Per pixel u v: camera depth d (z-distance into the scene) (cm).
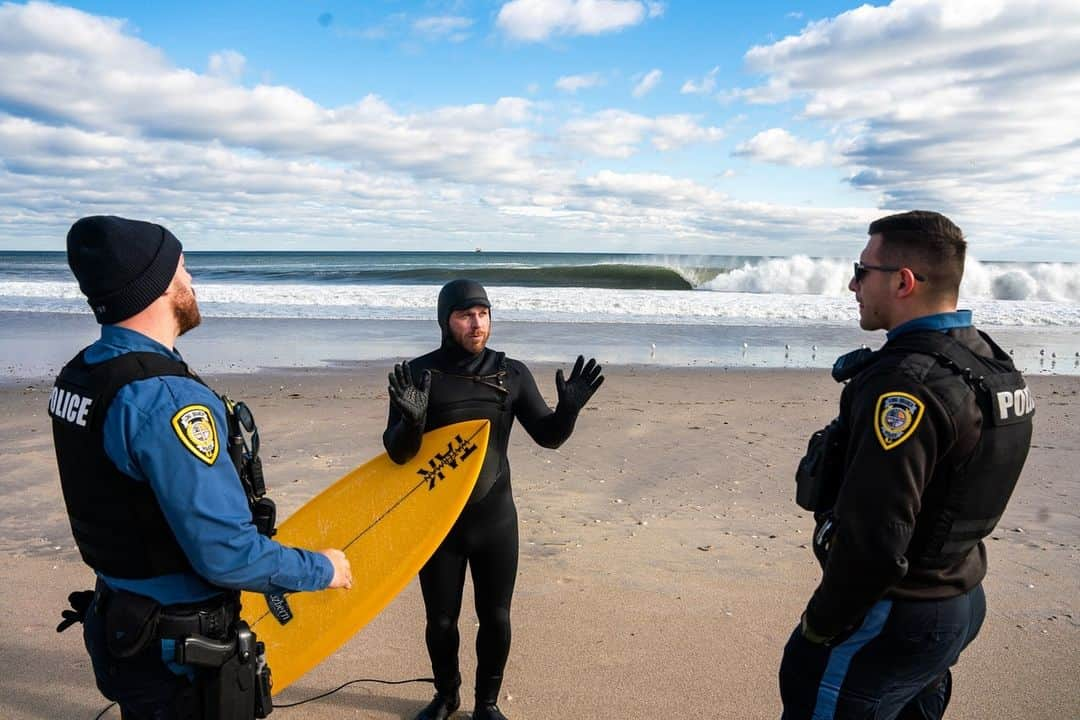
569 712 312
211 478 171
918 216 195
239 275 4147
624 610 400
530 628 382
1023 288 2594
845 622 187
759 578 440
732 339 1543
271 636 273
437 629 302
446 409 312
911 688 198
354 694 330
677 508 565
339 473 637
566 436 320
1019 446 188
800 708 208
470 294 306
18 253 14775
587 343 1477
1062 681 329
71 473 176
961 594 193
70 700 318
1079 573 441
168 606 179
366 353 1350
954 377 180
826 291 3023
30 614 391
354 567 287
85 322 1802
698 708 314
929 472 178
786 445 740
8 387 1012
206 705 186
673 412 884
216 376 1121
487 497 303
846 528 180
